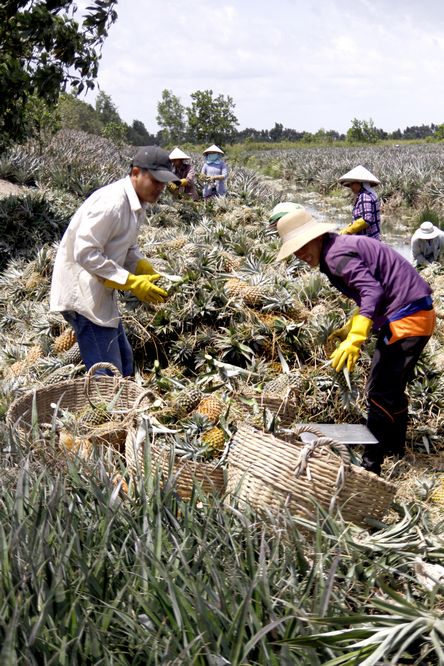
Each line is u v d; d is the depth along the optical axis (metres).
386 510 3.78
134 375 6.19
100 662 2.42
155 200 5.31
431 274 9.91
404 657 2.70
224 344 6.09
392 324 4.77
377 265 4.69
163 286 6.50
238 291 6.51
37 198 12.05
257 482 3.72
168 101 62.44
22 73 10.70
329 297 6.84
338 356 4.50
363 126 71.44
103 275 5.13
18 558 2.71
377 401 4.92
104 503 3.20
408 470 5.21
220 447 4.27
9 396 5.44
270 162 43.59
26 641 2.38
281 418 4.89
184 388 5.16
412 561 3.30
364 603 2.99
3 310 8.15
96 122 53.59
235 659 2.43
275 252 8.20
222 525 3.21
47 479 3.38
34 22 9.99
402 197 23.97
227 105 46.28
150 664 2.44
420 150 50.69
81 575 2.74
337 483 3.59
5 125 11.66
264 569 2.68
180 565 2.90
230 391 5.23
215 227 10.27
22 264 9.96
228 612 2.63
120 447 4.56
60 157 20.39
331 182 28.39
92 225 5.07
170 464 3.58
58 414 5.00
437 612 2.75
